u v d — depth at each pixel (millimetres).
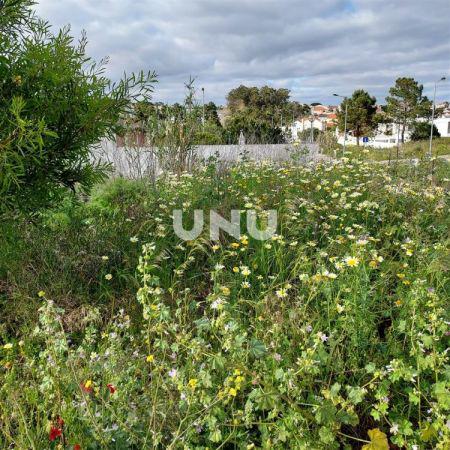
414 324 2951
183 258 4445
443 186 6793
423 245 4191
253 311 3527
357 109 44094
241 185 6590
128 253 4316
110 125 3529
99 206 5836
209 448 2250
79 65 3422
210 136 11039
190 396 2180
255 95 60156
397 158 8086
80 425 2273
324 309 3303
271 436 2275
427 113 45938
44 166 3395
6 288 3865
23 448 2074
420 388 2559
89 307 3439
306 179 6629
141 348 3156
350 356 2805
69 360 2455
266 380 2371
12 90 3217
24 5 3328
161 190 6758
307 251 4406
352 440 2523
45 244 4223
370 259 3842
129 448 2291
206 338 3008
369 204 5035
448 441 2111
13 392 2367
